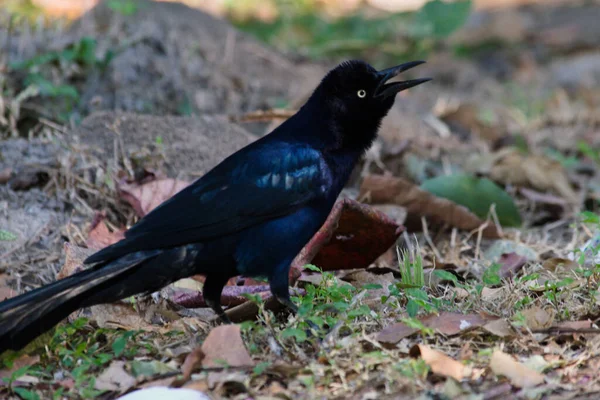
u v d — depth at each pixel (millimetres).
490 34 23969
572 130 17359
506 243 11344
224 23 18078
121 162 12008
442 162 14477
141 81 14828
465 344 7887
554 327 8078
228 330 7855
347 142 8945
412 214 11867
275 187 8508
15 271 10586
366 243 10305
